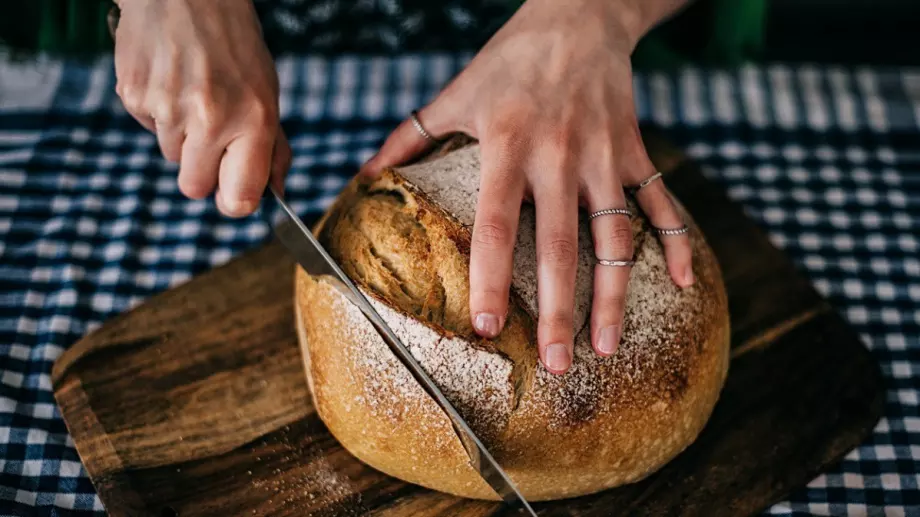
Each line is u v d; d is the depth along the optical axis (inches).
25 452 26.7
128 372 27.2
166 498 25.2
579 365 23.7
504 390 23.4
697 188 31.1
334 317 24.6
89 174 32.2
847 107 34.3
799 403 26.9
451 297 23.7
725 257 29.6
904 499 26.2
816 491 26.3
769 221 31.8
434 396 23.4
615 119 24.8
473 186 24.6
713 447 26.1
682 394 24.5
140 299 29.9
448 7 36.7
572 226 23.2
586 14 25.3
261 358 27.7
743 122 33.9
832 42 37.1
